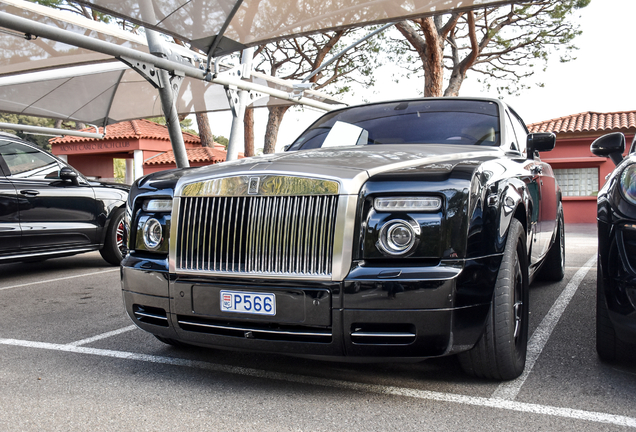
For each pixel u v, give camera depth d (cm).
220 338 229
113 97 802
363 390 232
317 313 209
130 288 251
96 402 225
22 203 557
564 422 197
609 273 229
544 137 345
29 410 217
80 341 321
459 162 230
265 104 847
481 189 217
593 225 1752
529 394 224
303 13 480
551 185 418
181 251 233
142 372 262
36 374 262
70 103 795
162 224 245
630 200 225
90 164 2202
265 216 219
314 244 211
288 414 209
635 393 224
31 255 566
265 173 221
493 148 300
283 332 216
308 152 270
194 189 233
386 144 324
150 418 208
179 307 233
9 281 574
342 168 217
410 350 207
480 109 347
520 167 292
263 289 216
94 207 636
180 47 558
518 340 245
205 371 262
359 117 369
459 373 251
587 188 1889
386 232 207
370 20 505
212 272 226
